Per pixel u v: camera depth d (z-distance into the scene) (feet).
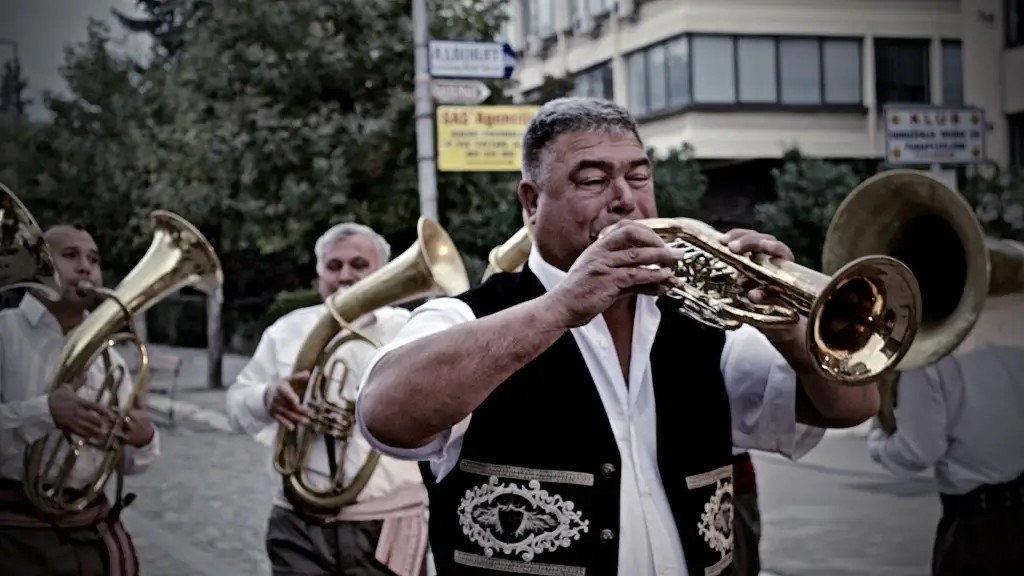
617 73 56.54
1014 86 44.91
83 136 49.34
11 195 11.91
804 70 53.88
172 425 44.42
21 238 12.09
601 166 7.13
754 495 14.34
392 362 6.73
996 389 12.06
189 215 43.78
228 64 41.98
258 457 36.52
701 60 53.21
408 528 13.88
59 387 12.16
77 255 12.66
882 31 53.83
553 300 6.47
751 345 7.84
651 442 7.25
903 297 6.35
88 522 12.47
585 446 7.07
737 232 6.95
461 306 7.48
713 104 53.42
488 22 43.06
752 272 6.77
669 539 7.15
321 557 13.60
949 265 10.86
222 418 45.78
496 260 12.68
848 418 7.63
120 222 49.42
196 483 31.83
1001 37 45.06
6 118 48.98
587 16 57.72
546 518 6.99
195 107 43.55
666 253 6.40
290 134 41.70
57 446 12.29
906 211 10.76
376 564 13.66
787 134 53.83
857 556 21.57
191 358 72.74
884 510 25.49
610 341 7.32
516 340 6.41
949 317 10.76
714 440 7.49
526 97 52.47
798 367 7.31
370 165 41.93
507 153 31.99
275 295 68.80
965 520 12.43
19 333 12.64
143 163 47.32
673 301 7.48
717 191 55.26
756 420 7.93
